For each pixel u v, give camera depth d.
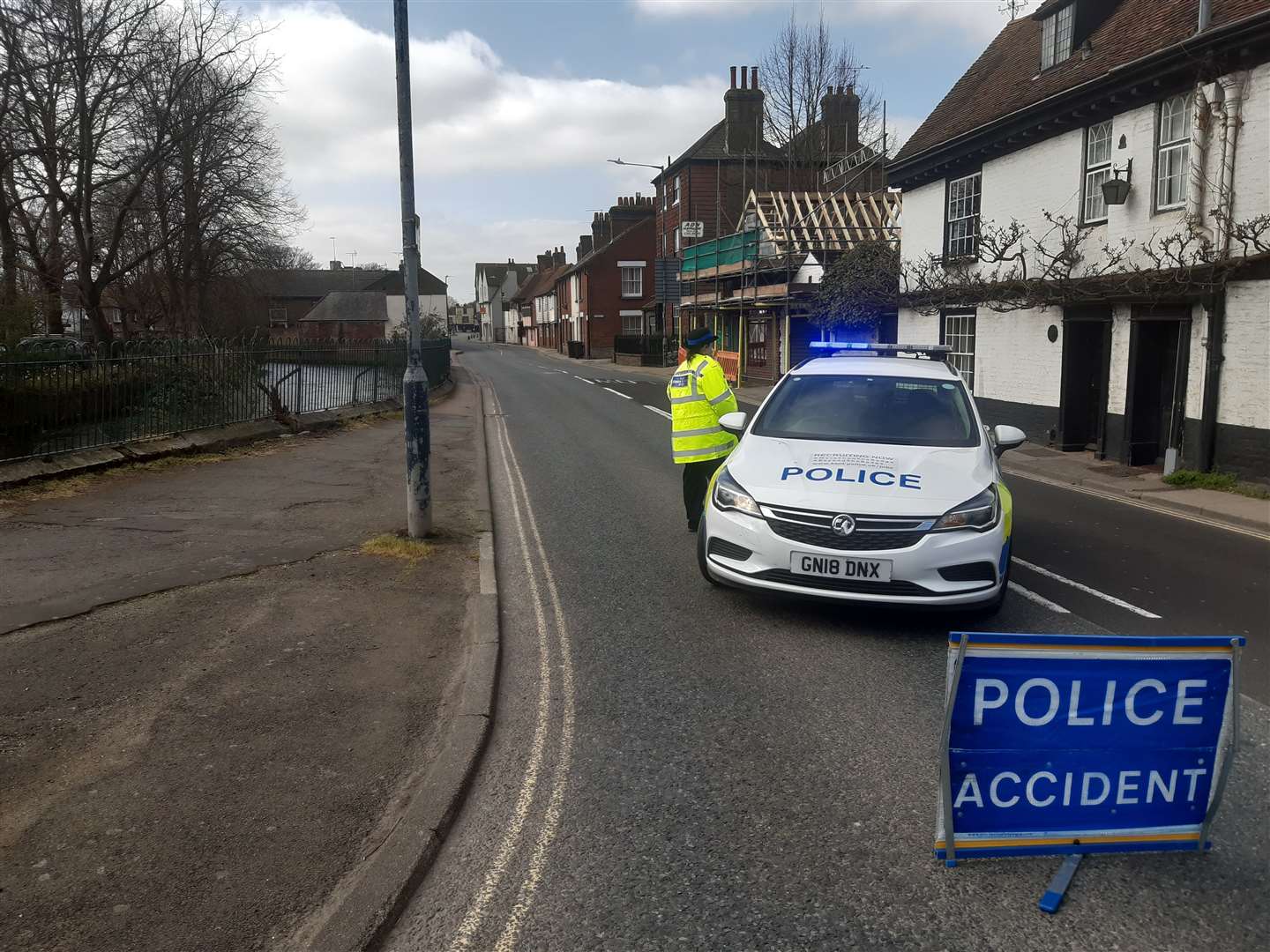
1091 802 3.34
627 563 7.50
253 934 2.84
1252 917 3.04
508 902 3.10
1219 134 11.31
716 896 3.13
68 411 10.54
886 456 6.07
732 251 28.83
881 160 31.34
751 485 5.86
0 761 3.82
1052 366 14.90
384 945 2.89
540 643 5.63
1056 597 6.64
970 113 17.38
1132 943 2.90
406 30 7.29
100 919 2.87
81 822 3.40
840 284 21.16
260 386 14.71
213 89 25.06
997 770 3.29
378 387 20.97
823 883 3.20
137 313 32.94
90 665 4.86
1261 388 10.92
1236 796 3.84
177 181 27.70
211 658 5.05
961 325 17.70
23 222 22.80
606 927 2.96
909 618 6.07
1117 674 3.28
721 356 30.11
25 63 19.92
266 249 32.84
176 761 3.89
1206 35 11.02
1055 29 15.43
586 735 4.36
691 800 3.76
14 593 5.92
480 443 15.50
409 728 4.30
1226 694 3.32
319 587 6.42
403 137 7.41
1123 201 12.80
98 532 7.62
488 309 125.69
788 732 4.39
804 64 34.34
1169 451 11.76
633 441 15.91
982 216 16.53
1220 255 11.18
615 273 58.19
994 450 6.61
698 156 39.66
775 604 6.38
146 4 22.20
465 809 3.70
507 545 8.16
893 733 4.38
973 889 3.18
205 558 6.98
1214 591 6.82
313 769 3.89
